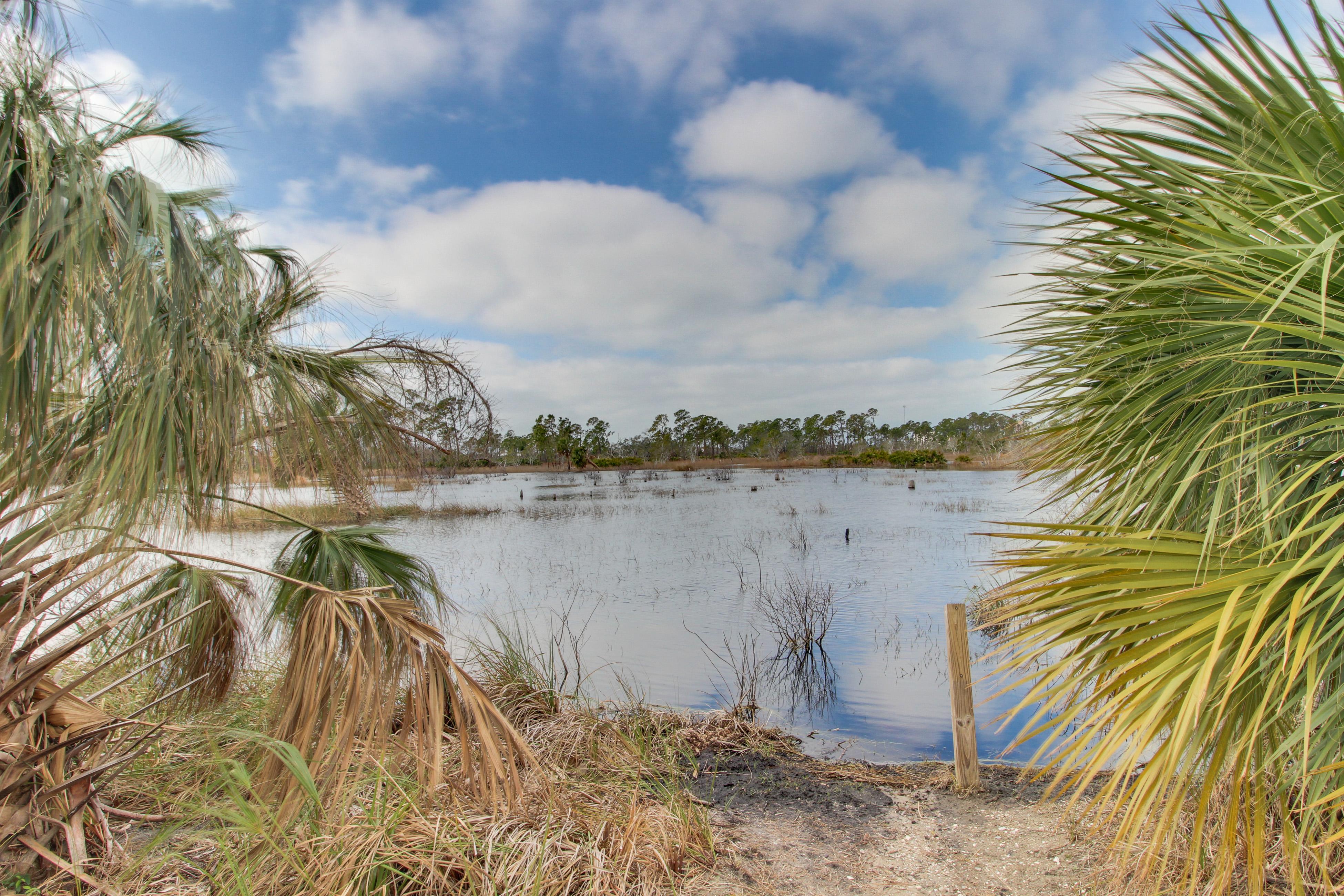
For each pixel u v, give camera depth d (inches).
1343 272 68.2
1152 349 82.4
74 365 80.4
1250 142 80.5
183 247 86.5
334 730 101.2
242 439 97.8
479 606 354.6
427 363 124.2
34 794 91.7
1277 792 75.6
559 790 130.9
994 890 109.0
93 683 142.0
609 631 305.0
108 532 87.0
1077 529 78.1
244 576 119.0
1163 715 65.2
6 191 74.8
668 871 111.1
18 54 76.7
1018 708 78.2
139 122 91.7
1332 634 62.6
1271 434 75.2
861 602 351.6
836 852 124.0
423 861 99.2
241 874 92.3
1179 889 92.4
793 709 212.5
